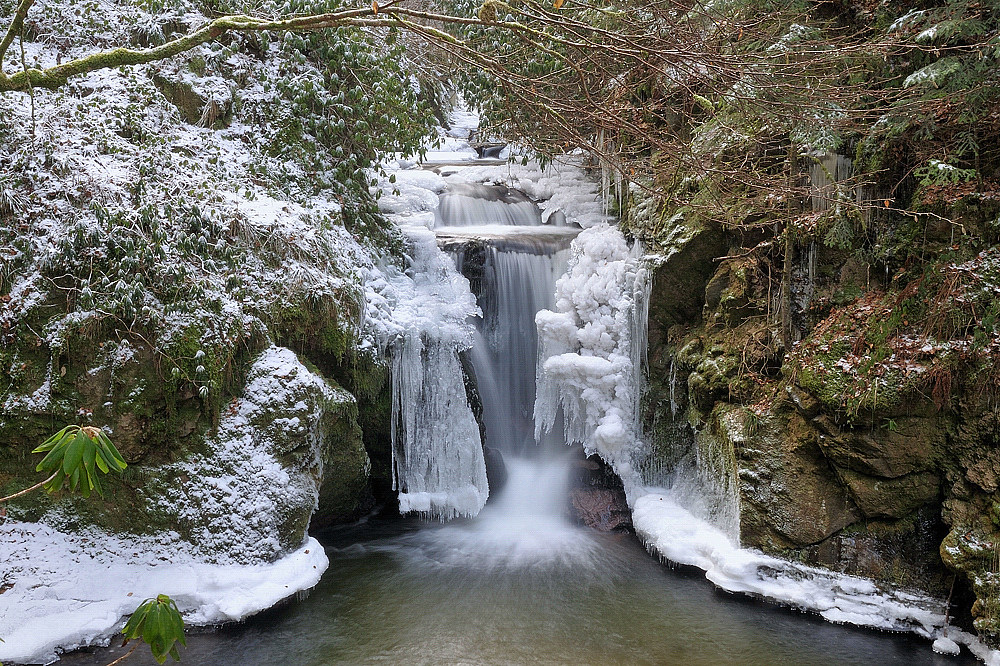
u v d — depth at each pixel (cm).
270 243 718
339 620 604
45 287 626
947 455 590
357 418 763
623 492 843
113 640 549
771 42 651
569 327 837
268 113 846
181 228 679
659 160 718
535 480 869
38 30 803
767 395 686
